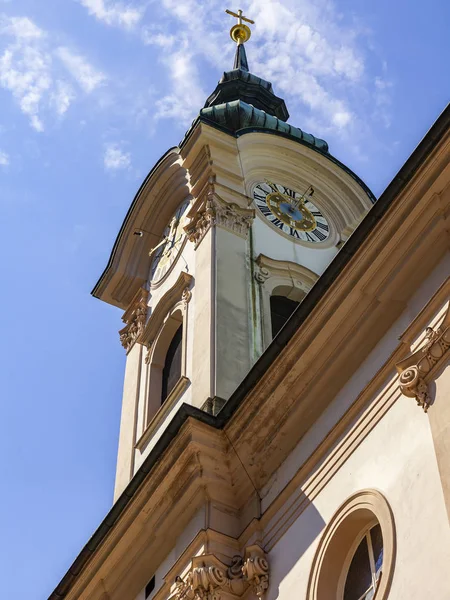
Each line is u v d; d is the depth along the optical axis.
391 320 20.33
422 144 19.44
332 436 20.50
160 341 30.52
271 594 20.17
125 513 23.56
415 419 18.56
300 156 33.69
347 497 19.39
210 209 30.12
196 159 31.69
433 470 17.61
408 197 19.77
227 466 22.52
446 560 16.39
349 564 19.14
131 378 31.11
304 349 21.41
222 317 27.02
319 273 30.83
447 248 19.39
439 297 18.70
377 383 19.84
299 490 20.81
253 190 32.00
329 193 33.66
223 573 21.05
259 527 21.42
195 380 26.20
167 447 22.81
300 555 19.95
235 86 40.12
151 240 33.53
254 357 26.50
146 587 23.30
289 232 31.62
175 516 22.73
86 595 24.45
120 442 29.94
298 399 21.62
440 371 17.98
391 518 17.89
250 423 22.19
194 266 29.73
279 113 40.25
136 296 32.69
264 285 28.92
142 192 33.53
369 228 20.30
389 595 17.11
